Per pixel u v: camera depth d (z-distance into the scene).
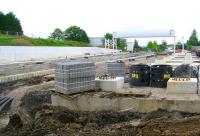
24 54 39.72
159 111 10.71
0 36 49.34
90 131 8.90
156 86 13.19
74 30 93.44
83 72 12.05
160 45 95.38
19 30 71.25
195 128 8.14
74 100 11.70
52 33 93.69
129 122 9.72
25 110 12.16
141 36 28.66
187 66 17.70
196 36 108.50
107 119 10.48
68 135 8.57
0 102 13.85
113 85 12.49
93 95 11.71
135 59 37.66
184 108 10.55
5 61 33.22
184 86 11.70
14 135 9.29
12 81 19.58
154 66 13.33
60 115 10.14
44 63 29.11
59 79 12.12
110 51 64.38
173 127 8.37
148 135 7.96
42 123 9.52
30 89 16.73
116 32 29.75
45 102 13.73
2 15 67.12
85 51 63.12
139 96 11.45
